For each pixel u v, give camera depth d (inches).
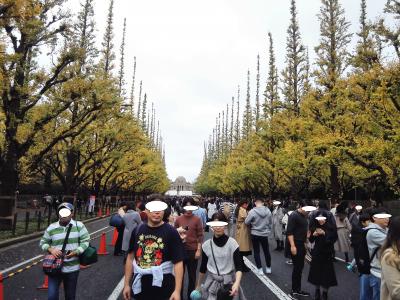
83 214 1264.8
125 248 391.2
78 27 978.1
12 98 652.1
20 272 351.6
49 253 194.7
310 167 941.8
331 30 902.4
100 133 1066.7
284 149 1011.3
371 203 799.1
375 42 684.1
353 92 749.9
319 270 259.0
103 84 751.7
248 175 1589.6
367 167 705.0
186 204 337.7
